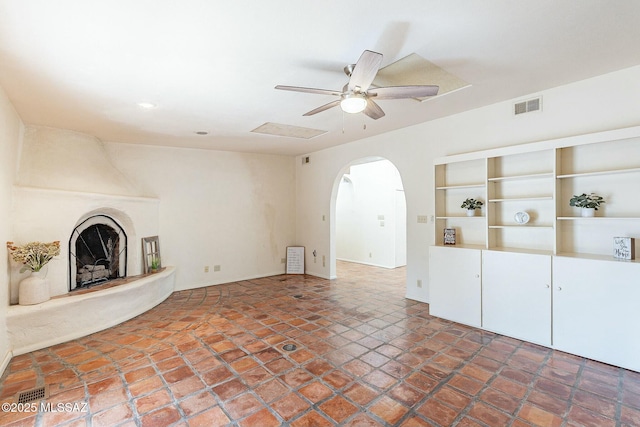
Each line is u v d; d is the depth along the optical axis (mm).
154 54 2281
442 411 2061
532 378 2441
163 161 5219
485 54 2396
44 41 2076
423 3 1761
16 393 2320
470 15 1888
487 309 3385
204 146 5371
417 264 4484
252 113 3654
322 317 3871
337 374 2535
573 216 3070
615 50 2377
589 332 2715
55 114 3504
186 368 2664
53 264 3469
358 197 7898
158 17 1839
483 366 2635
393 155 4691
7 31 1950
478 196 3828
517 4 1787
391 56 2398
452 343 3090
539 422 1943
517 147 3246
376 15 1866
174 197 5297
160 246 5133
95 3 1694
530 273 3061
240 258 5996
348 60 2424
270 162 6371
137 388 2375
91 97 3062
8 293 3025
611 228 2863
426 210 4316
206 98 3164
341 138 5062
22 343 2986
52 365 2744
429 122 4223
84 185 3885
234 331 3459
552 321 2928
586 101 2938
